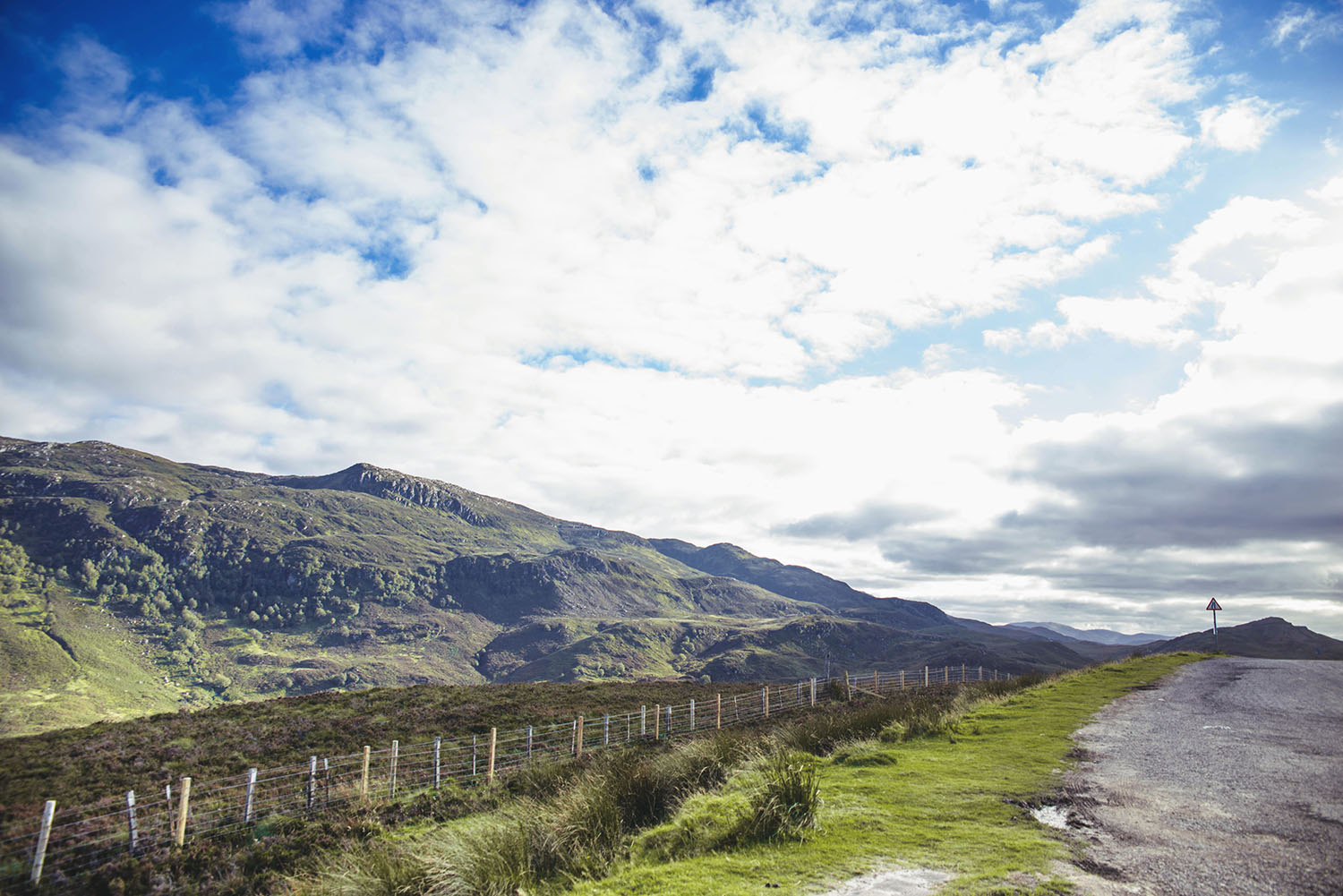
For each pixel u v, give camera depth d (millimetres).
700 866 7027
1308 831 7152
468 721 23859
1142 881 5984
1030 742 13070
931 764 11312
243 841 13070
